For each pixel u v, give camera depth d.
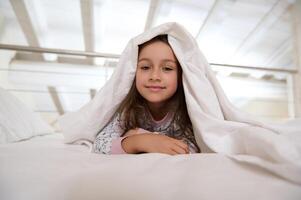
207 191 0.25
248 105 2.54
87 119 0.57
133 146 0.45
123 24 2.13
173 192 0.26
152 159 0.32
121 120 0.60
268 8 2.10
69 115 0.63
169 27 0.56
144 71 0.58
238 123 0.42
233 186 0.26
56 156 0.36
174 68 0.57
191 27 2.23
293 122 0.53
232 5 2.05
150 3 1.98
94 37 2.20
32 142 0.68
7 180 0.29
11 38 2.03
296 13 2.12
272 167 0.26
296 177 0.24
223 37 2.32
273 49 2.42
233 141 0.38
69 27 2.09
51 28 2.08
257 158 0.28
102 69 2.21
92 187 0.27
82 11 1.97
